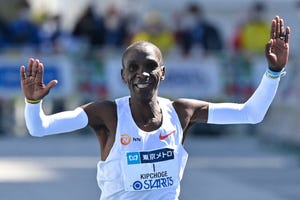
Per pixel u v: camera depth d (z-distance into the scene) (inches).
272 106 1701.5
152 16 1934.1
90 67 1755.7
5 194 1044.5
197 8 1823.3
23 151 1540.4
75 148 1600.6
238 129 1849.2
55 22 1774.1
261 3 1977.1
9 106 1781.5
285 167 1363.2
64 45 1759.4
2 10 2260.1
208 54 1795.0
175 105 498.9
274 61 498.3
